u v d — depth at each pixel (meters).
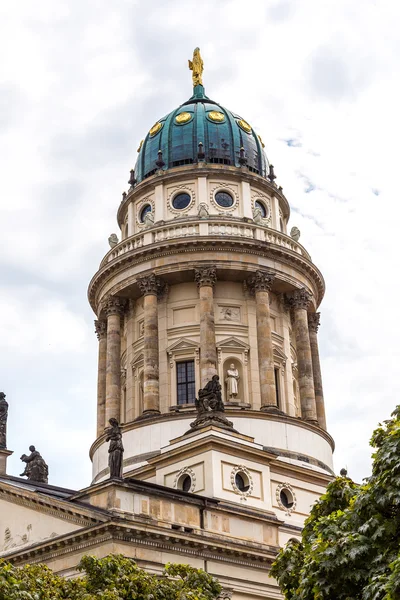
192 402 87.19
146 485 66.56
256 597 66.69
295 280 93.06
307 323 93.94
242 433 80.38
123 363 94.31
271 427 82.44
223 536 66.56
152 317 88.88
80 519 62.06
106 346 96.38
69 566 61.59
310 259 97.19
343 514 45.75
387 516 44.00
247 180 96.81
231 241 89.38
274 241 93.12
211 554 65.00
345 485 50.19
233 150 99.19
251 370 87.75
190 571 52.22
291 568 48.41
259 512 71.50
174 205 96.25
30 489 67.50
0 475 73.44
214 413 74.69
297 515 77.94
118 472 63.72
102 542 60.19
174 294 91.69
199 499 67.62
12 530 67.00
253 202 96.88
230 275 90.50
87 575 49.22
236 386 86.38
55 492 70.94
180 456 73.75
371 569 42.12
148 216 95.44
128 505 62.41
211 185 95.94
